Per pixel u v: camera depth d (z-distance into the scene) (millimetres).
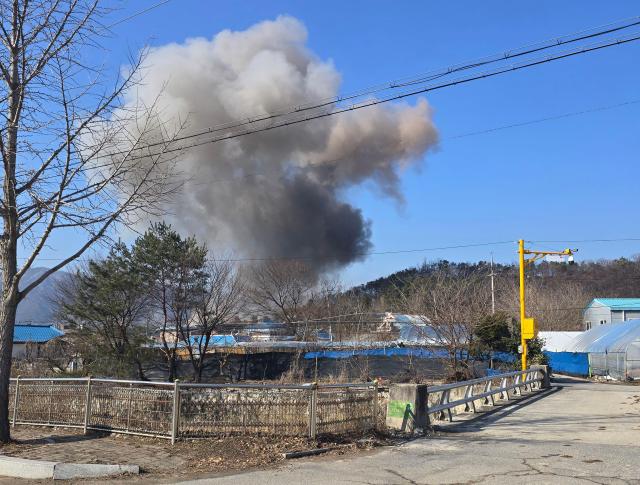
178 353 36094
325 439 10406
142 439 10547
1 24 10477
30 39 10414
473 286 40062
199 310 33031
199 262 31219
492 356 33781
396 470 8508
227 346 39406
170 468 8711
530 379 24406
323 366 34719
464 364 32031
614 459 9180
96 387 11562
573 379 36250
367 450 10094
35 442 10461
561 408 17578
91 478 8281
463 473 8273
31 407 12531
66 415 11922
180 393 10336
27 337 50969
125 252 28750
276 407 10445
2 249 10766
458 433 12266
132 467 8445
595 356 39031
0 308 10680
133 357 28172
